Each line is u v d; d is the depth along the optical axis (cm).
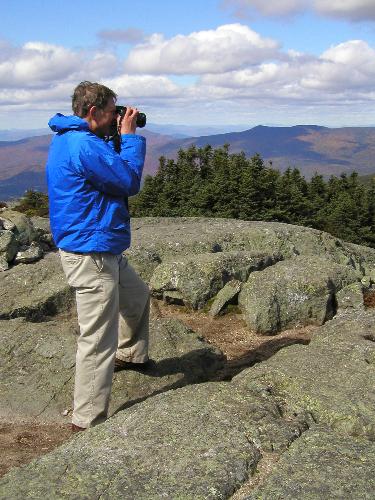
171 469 364
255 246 1392
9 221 1162
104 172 473
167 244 1266
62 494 342
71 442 418
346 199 3984
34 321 957
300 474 355
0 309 948
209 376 691
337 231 3725
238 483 353
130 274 581
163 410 447
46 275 1055
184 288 1027
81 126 486
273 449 393
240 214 3069
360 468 359
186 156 3841
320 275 984
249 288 977
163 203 3400
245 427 416
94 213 488
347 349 568
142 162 511
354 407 444
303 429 423
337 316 750
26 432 557
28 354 691
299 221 3288
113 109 506
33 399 615
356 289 981
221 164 3562
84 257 497
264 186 3117
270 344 852
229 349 837
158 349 706
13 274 1056
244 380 504
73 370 655
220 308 982
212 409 445
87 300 506
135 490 343
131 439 407
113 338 524
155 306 1041
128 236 521
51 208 503
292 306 935
